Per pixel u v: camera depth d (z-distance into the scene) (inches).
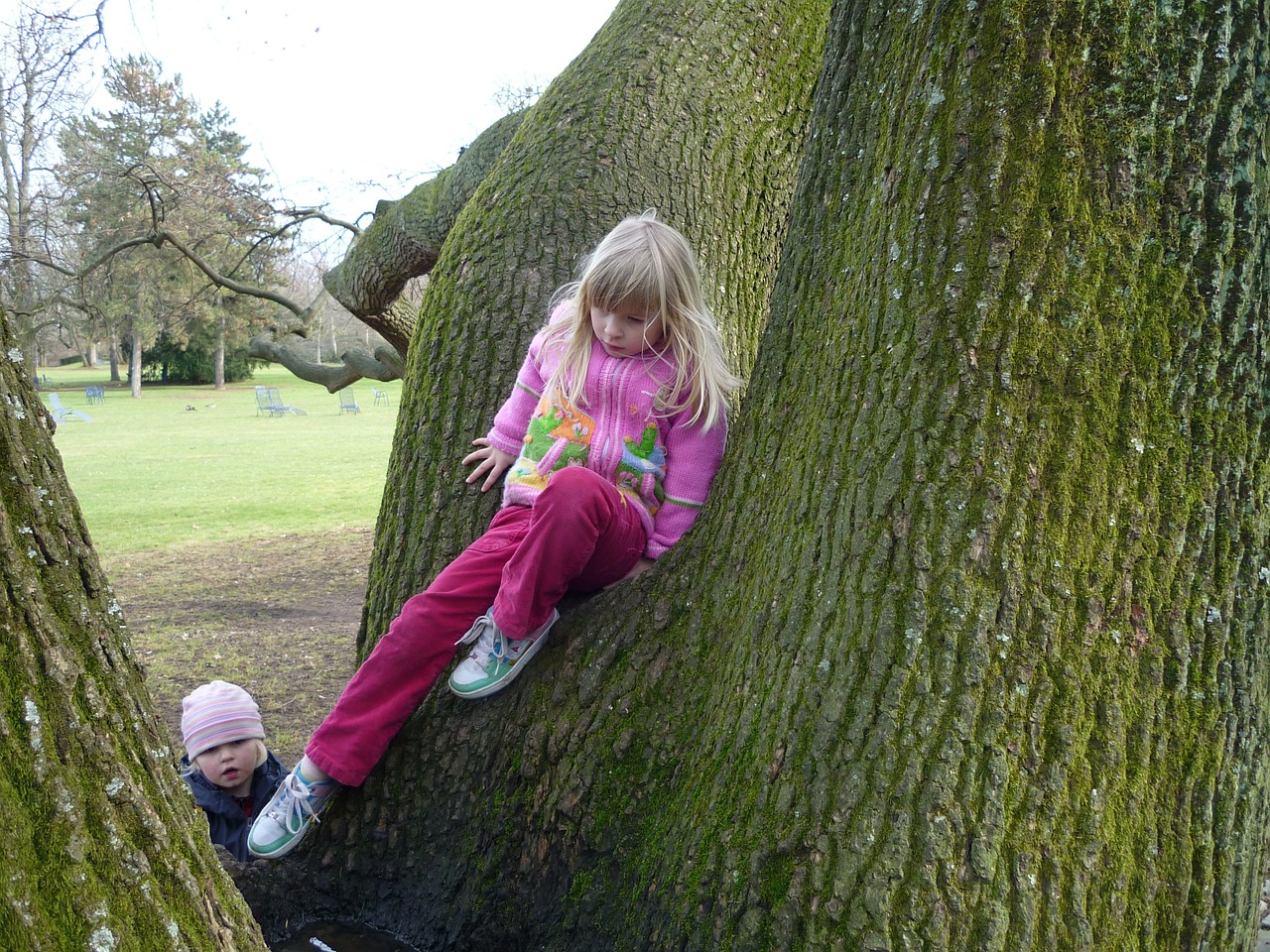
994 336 63.3
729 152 125.4
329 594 352.8
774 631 70.4
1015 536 61.4
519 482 89.2
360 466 797.9
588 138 118.1
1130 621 60.8
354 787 93.5
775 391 79.8
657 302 82.5
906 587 63.0
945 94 67.1
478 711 89.4
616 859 77.6
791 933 61.4
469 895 87.2
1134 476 61.7
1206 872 60.6
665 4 132.3
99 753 47.3
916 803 59.6
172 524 521.0
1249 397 62.3
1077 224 62.5
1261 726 63.2
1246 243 61.4
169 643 281.6
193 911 49.5
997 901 57.5
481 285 109.5
